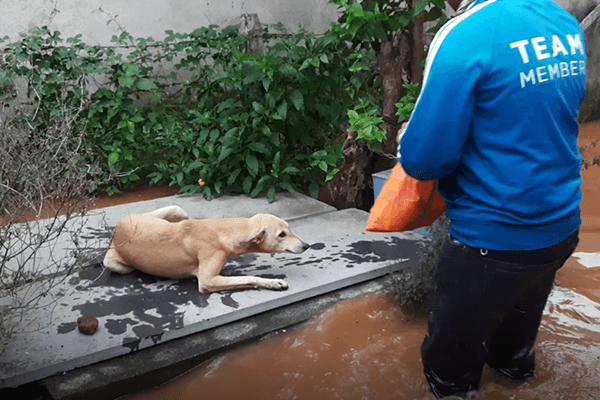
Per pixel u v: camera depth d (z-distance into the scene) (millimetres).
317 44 5953
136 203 5645
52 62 6320
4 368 2922
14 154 3307
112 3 6938
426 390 2875
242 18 7055
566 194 2188
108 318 3424
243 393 2949
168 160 6805
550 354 3115
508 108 2045
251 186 5953
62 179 3619
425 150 2113
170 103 7230
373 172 5320
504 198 2121
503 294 2277
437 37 2123
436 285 2447
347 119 6266
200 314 3453
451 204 2346
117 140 6520
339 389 2934
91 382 2957
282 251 3742
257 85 5941
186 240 3768
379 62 5301
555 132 2096
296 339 3400
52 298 3645
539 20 2088
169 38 6703
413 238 4520
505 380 2891
